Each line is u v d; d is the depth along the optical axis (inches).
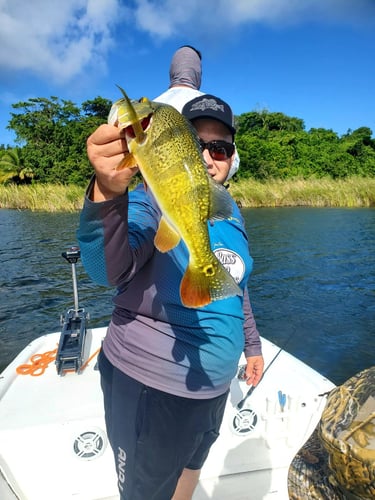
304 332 230.1
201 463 66.2
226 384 61.7
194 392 56.9
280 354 124.9
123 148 43.0
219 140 66.2
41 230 619.2
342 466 41.0
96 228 46.1
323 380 109.5
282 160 1432.1
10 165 1585.9
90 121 1515.7
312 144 1561.3
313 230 565.0
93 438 85.0
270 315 254.4
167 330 56.2
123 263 49.2
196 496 80.1
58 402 95.7
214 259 47.9
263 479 84.0
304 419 96.0
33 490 76.7
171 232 46.3
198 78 140.6
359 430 40.9
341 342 217.6
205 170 47.3
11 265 390.0
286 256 408.8
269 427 90.8
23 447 82.6
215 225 64.5
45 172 1541.6
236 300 63.9
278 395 95.7
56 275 352.8
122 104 43.0
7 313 261.6
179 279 55.8
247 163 1320.1
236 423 94.9
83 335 119.3
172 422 56.5
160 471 57.5
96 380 105.9
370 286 307.6
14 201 1055.0
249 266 67.7
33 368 111.4
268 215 756.0
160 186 44.6
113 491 77.4
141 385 55.6
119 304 59.2
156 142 43.8
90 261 48.7
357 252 421.7
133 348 56.4
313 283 316.5
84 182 1437.0
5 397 97.6
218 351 58.8
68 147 1546.5
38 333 232.5
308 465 51.2
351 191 940.6
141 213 55.7
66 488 77.4
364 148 1595.7
